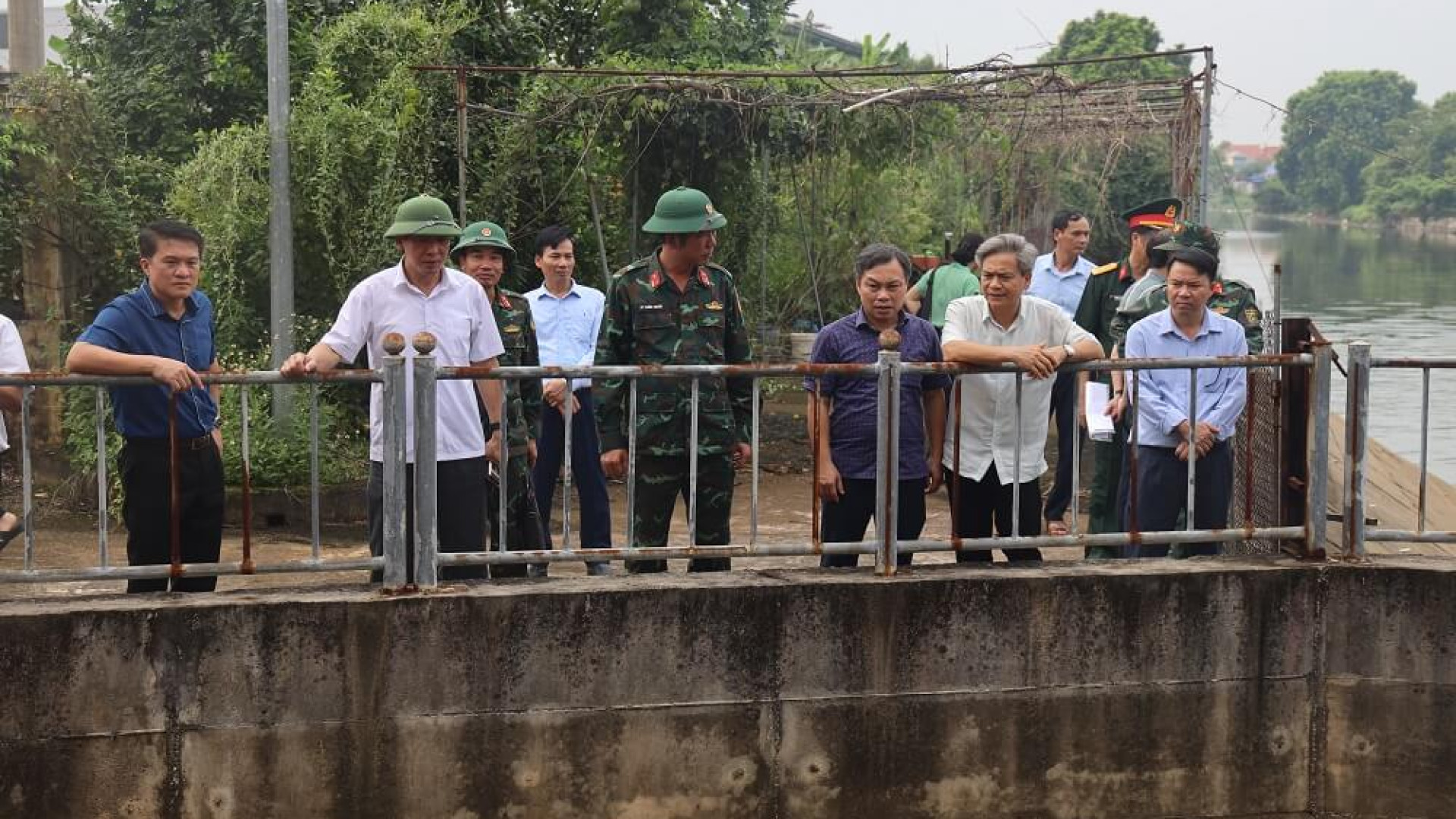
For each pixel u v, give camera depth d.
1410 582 5.42
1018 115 14.40
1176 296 6.04
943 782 5.24
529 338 6.71
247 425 5.02
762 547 5.25
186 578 5.28
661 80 10.70
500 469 5.14
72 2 12.45
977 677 5.23
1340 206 89.88
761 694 5.10
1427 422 5.55
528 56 11.80
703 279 5.98
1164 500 6.14
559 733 4.99
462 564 5.03
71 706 4.68
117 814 4.74
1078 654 5.28
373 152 9.66
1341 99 89.56
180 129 12.04
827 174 13.82
